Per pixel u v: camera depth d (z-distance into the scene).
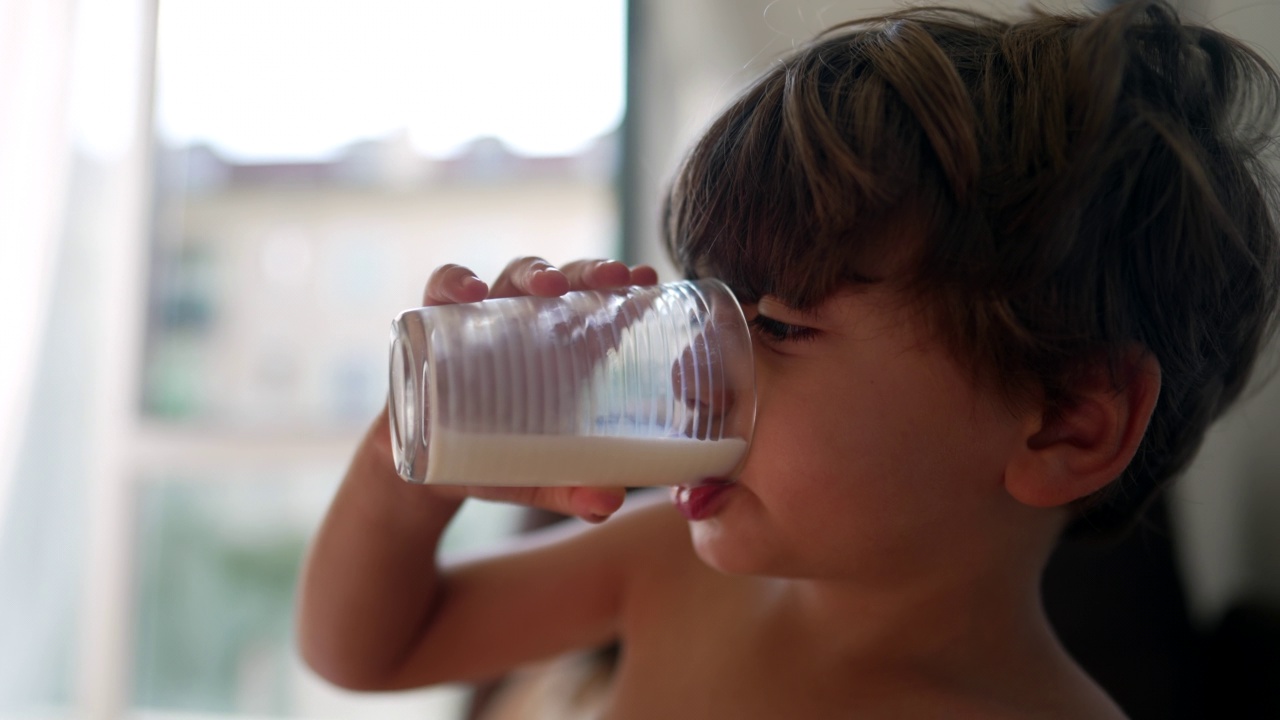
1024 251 0.55
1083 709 0.66
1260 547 0.90
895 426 0.59
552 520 1.19
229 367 1.95
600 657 1.10
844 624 0.69
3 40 1.73
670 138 1.74
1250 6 0.90
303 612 0.79
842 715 0.67
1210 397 0.69
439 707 1.91
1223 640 0.91
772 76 0.64
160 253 1.94
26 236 1.75
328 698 1.92
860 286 0.57
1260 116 0.69
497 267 1.91
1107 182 0.57
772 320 0.60
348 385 1.94
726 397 0.57
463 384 0.50
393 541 0.75
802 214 0.58
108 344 1.92
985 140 0.57
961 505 0.61
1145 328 0.61
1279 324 0.71
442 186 1.91
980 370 0.58
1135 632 0.90
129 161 1.90
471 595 0.84
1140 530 0.93
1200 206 0.60
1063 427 0.61
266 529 1.92
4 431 1.76
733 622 0.77
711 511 0.63
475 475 0.52
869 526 0.60
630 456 0.54
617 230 1.85
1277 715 0.81
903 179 0.56
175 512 1.93
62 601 1.91
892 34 0.63
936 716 0.65
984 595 0.66
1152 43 0.62
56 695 1.91
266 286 1.94
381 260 1.93
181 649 1.95
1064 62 0.58
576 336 0.53
